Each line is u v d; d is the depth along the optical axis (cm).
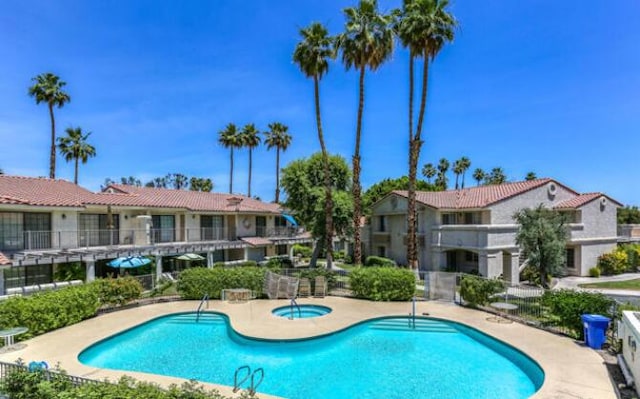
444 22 2600
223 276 2214
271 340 1444
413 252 2823
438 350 1441
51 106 4241
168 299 2195
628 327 1024
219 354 1410
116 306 2019
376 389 1102
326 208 3147
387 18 2766
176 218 3347
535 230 2247
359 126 2952
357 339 1587
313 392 1085
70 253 2267
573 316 1393
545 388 973
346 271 2442
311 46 2911
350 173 3912
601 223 3506
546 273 2228
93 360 1352
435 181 8081
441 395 1055
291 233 4362
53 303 1577
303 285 2297
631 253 3578
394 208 3847
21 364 902
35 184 2623
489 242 2925
